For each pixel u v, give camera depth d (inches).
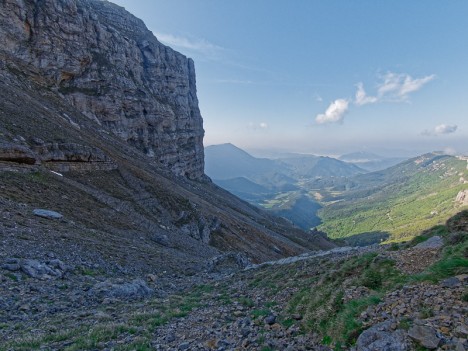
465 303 351.3
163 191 3078.2
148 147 6323.8
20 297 781.9
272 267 1289.4
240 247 3070.9
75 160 2549.2
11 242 1063.6
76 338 533.3
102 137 4165.8
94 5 7687.0
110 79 5369.1
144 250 1616.6
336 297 512.1
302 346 413.1
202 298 935.0
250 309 716.7
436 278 454.0
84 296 879.1
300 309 570.6
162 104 7071.9
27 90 3454.7
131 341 532.4
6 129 2166.6
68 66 4549.7
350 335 379.9
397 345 309.4
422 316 348.2
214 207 4052.7
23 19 3991.1
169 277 1369.3
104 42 5585.6
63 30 4520.2
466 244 525.3
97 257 1247.5
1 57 3560.5
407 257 634.8
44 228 1293.1
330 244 6737.2
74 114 4094.5
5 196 1475.1
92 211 1915.6
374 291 506.9
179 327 615.8
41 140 2347.4
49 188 1861.5
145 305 847.7
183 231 2625.5
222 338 511.8
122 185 2783.0
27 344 500.4
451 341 288.5
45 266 981.2
